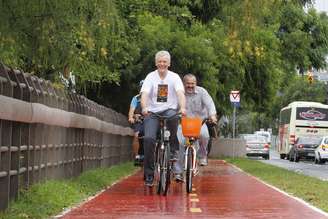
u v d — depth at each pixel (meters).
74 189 25.23
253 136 108.94
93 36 19.36
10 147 19.02
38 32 18.95
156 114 24.17
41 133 23.64
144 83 24.23
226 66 65.62
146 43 53.72
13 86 19.39
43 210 19.42
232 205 21.91
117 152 46.53
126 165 46.75
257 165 53.50
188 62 54.62
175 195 25.11
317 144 89.81
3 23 18.52
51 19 18.64
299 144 90.44
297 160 91.69
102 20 18.72
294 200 24.00
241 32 23.81
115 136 45.34
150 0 55.97
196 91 27.06
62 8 18.44
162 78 24.17
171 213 19.59
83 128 32.16
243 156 87.25
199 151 27.05
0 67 18.67
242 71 68.12
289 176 37.97
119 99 57.09
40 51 19.53
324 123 100.44
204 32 57.56
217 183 32.19
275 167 50.22
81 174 31.33
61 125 26.00
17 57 20.80
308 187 30.05
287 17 86.31
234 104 65.00
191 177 25.81
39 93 22.56
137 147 33.91
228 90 68.06
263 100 76.94
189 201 23.00
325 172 54.22
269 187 29.98
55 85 25.45
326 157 80.38
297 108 100.88
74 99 29.72
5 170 18.81
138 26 51.91
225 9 26.23
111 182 31.75
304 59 86.88
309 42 87.56
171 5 58.12
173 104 24.27
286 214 19.72
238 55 25.05
